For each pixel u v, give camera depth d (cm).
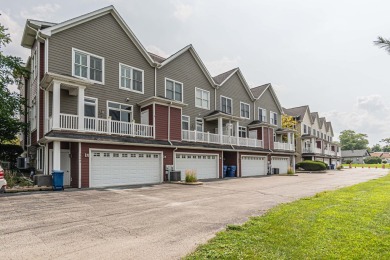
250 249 469
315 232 564
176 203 962
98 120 1543
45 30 1479
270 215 733
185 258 438
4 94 1908
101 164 1498
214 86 2580
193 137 2125
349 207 838
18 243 519
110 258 448
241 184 1695
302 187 1534
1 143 2125
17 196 1080
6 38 1995
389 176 2466
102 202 968
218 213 796
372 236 537
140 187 1468
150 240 541
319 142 5025
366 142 10294
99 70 1714
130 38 1905
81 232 593
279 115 3553
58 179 1280
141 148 1692
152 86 2025
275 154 3070
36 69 1661
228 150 2350
